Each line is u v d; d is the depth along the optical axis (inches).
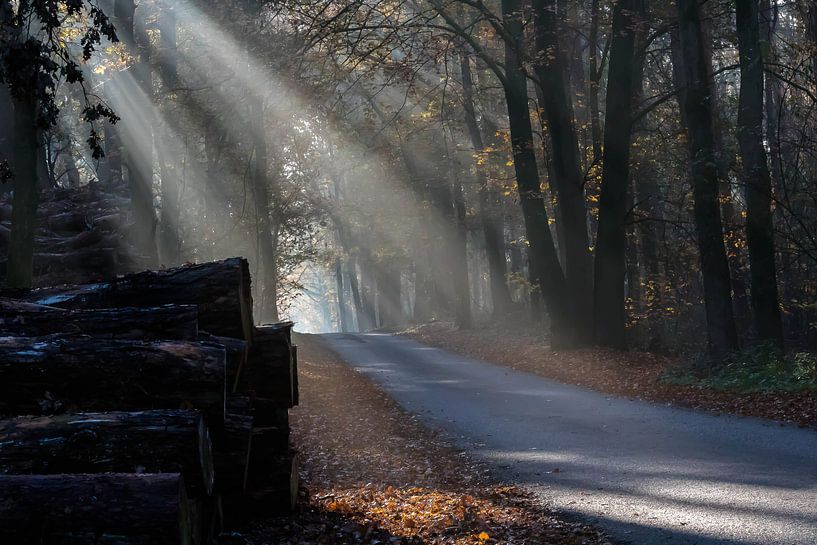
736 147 1147.3
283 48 946.1
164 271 291.1
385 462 480.7
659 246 1314.0
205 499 245.4
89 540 184.2
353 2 927.0
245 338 296.8
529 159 1054.4
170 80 1102.4
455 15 1326.3
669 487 358.9
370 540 296.2
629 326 1151.6
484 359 1182.9
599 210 1041.5
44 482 188.1
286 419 316.8
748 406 604.1
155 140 1142.3
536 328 1425.9
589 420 592.4
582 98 1379.2
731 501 324.5
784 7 1192.8
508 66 1053.8
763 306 855.7
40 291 288.8
